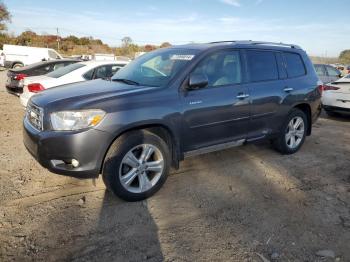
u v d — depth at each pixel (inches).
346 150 239.6
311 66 231.6
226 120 173.2
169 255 112.8
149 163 149.3
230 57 180.5
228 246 118.7
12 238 118.9
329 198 159.2
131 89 151.4
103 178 141.8
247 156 214.5
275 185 172.1
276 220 137.1
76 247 115.6
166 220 134.7
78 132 130.7
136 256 112.0
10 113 320.8
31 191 155.2
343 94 342.0
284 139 213.8
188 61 164.2
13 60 954.1
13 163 187.9
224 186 168.6
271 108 196.7
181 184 168.9
